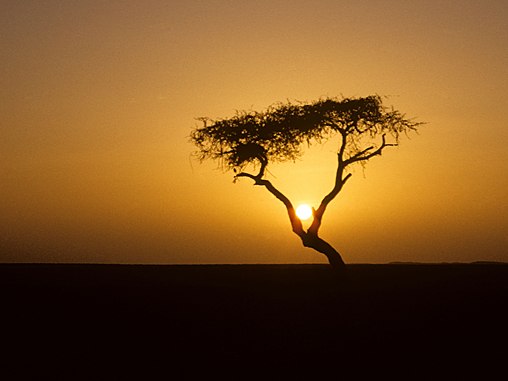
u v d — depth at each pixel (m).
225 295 54.28
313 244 64.56
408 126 66.56
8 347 35.62
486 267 76.50
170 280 64.06
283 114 67.62
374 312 45.81
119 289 57.06
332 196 64.81
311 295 54.34
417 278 65.06
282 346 36.28
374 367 32.16
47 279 63.38
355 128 66.38
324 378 30.59
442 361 32.91
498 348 35.25
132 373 31.28
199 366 32.53
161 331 39.91
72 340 37.47
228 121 68.81
